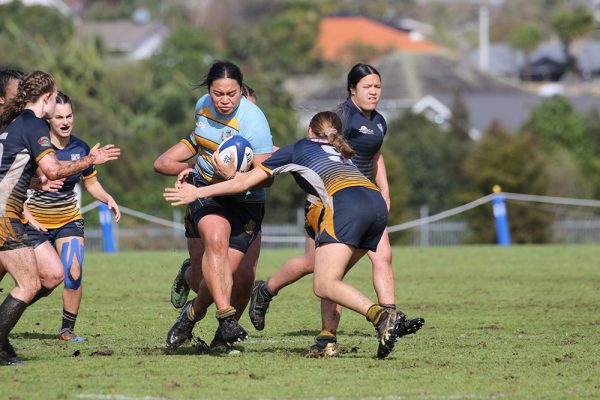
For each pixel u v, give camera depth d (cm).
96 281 5494
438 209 13762
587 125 17462
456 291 5041
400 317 2830
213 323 3894
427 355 3081
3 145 2833
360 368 2830
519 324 3856
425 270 6200
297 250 8094
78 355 3064
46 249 3231
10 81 3216
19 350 3203
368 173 3447
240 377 2683
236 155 3006
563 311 4253
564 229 11338
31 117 2875
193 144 3212
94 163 2900
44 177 3089
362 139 3378
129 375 2708
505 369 2825
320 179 2916
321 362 2936
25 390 2509
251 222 3134
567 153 15188
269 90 14775
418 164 14412
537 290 5075
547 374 2750
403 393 2486
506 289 5125
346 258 2884
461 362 2945
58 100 3541
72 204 3603
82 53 16012
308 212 3048
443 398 2433
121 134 14238
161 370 2784
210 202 3081
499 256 7256
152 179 12606
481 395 2469
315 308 4381
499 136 12462
